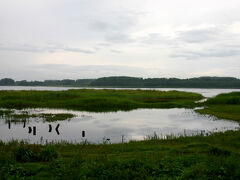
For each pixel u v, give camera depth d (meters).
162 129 21.50
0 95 47.22
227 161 8.64
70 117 28.19
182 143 14.78
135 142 15.31
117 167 8.41
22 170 8.34
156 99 54.09
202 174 7.71
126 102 41.62
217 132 18.20
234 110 32.59
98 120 26.48
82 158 9.98
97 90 78.81
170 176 7.84
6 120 25.02
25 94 50.62
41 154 10.44
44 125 22.92
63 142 15.11
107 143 15.64
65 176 7.64
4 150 11.95
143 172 7.95
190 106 41.03
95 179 7.54
